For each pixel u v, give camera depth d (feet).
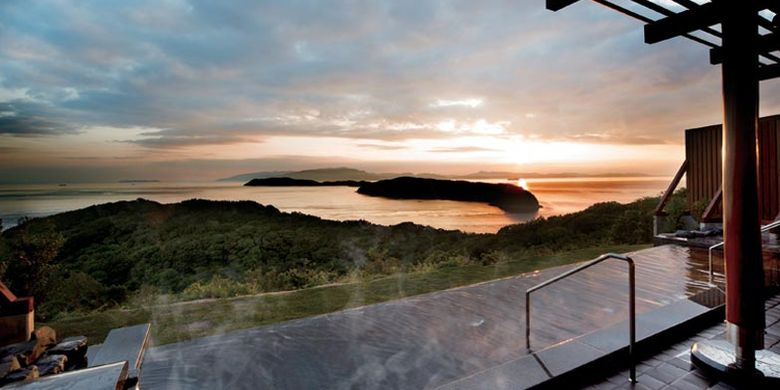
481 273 25.29
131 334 11.97
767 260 15.76
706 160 28.58
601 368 8.91
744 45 7.63
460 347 11.18
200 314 18.39
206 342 12.09
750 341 8.00
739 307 8.05
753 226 7.86
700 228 26.81
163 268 48.39
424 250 53.31
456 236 57.93
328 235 58.59
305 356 10.96
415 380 9.54
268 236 55.98
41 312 21.02
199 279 46.24
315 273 41.88
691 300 12.49
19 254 19.56
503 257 38.45
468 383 8.13
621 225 42.73
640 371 8.90
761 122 26.18
